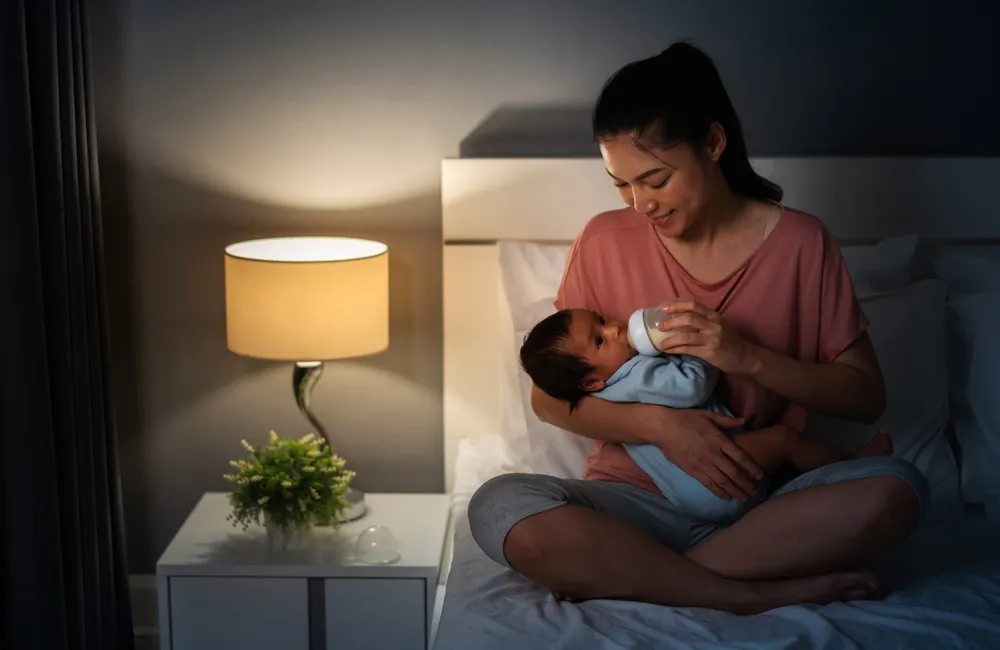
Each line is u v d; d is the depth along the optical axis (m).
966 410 2.35
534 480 1.83
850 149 2.62
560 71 2.59
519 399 2.39
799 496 1.71
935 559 1.92
